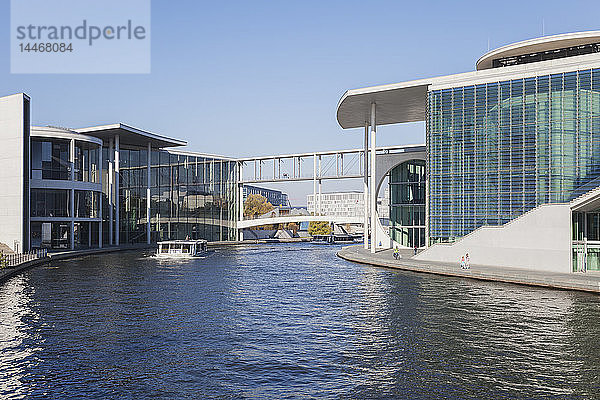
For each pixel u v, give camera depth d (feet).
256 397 57.36
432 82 188.96
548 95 165.78
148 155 318.86
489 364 67.67
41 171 245.65
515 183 170.19
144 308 105.19
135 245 302.25
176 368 67.10
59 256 215.31
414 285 132.98
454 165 182.80
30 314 98.17
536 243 153.48
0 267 149.89
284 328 87.92
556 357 70.08
